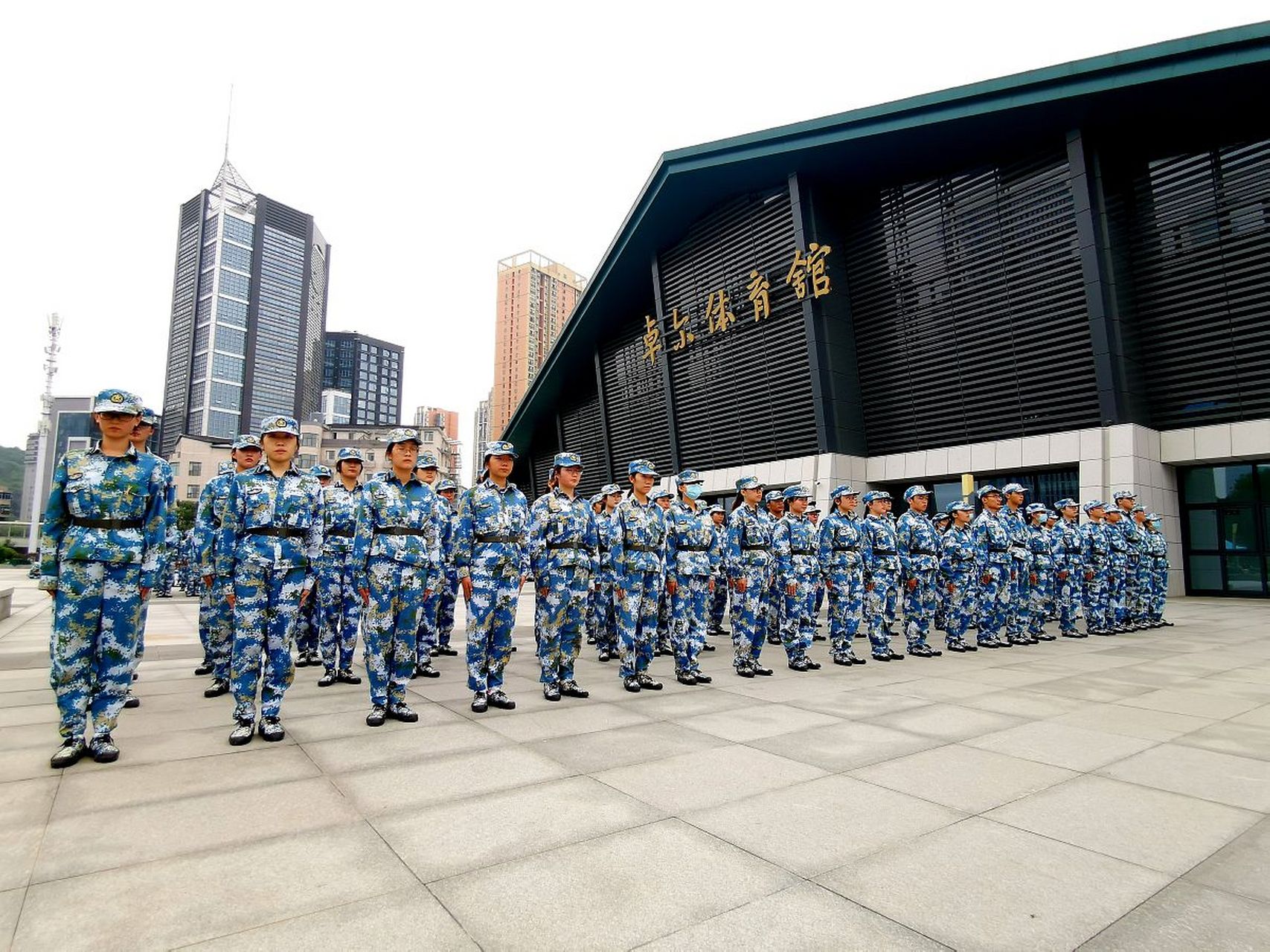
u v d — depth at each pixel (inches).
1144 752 178.7
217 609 252.7
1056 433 646.5
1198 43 556.4
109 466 176.4
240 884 106.8
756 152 771.4
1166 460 641.0
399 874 110.4
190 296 5270.7
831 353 771.4
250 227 5339.6
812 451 785.6
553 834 126.0
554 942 90.9
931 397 736.3
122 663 175.0
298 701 243.6
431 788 150.6
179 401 5265.8
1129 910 100.4
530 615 574.2
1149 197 665.6
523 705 236.5
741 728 203.3
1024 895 104.7
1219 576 660.1
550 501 253.1
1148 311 658.2
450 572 359.6
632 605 267.0
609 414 1229.1
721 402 920.3
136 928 93.7
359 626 285.4
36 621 513.0
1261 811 138.9
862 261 801.6
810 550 322.0
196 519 279.4
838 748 181.8
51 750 177.3
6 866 112.0
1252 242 607.8
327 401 6481.3
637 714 222.5
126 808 138.1
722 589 462.9
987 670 310.7
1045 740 189.9
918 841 123.8
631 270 1067.3
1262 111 606.2
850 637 333.4
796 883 107.9
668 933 93.4
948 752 178.4
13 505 4586.6
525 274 3909.9
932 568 379.9
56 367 1592.0
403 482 221.8
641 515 272.8
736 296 890.1
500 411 3924.7
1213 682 276.1
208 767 165.6
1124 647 386.6
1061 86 611.5
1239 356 609.6
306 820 132.7
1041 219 668.1
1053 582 451.2
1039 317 664.4
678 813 136.5
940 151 717.3
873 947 90.4
